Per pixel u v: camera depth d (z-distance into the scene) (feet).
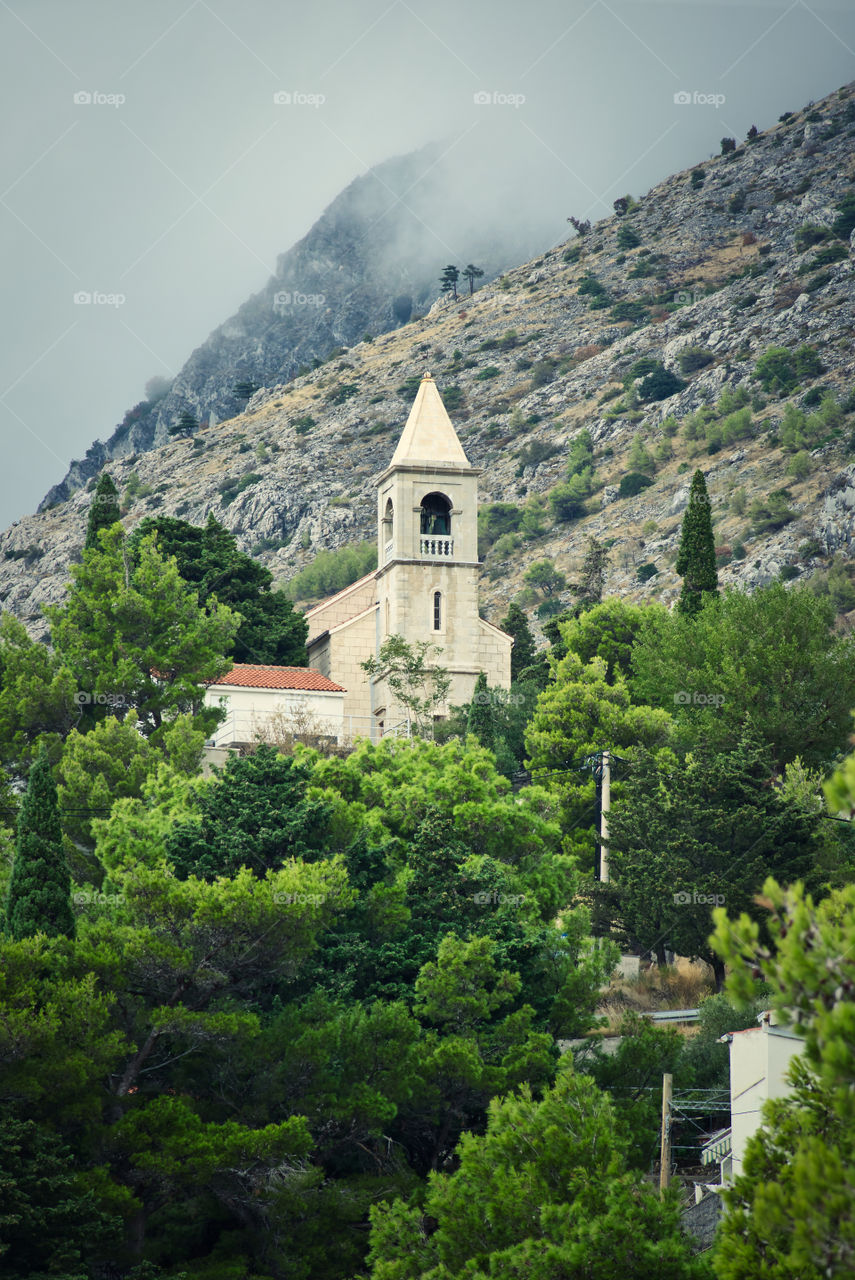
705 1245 165.99
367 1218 180.45
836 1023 85.81
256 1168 171.32
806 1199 91.50
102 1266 167.02
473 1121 194.49
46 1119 164.66
